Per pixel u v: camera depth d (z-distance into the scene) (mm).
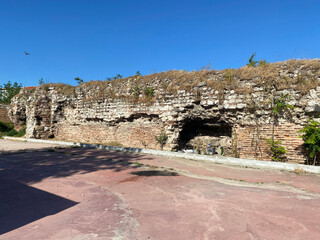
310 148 7461
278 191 4734
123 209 3666
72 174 6242
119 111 13828
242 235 2805
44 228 2951
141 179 5711
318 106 7840
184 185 5152
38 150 11461
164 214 3461
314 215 3451
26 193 4512
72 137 16734
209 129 11812
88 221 3189
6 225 3039
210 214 3465
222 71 10773
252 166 7414
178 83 11883
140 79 13773
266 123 8930
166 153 9672
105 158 8953
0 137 21078
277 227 3035
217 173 6492
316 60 8742
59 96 17750
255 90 9281
